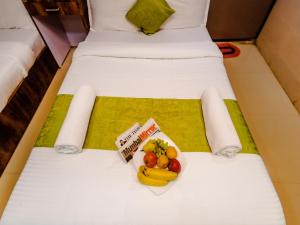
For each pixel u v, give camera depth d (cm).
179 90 138
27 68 169
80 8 187
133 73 150
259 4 220
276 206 87
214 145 101
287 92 195
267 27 229
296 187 139
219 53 165
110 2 181
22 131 170
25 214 85
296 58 182
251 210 85
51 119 120
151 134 108
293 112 182
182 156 101
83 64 158
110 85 142
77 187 92
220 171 96
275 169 148
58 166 99
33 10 179
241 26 242
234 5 221
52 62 216
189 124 117
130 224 83
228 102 130
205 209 85
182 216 84
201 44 169
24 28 187
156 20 180
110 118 121
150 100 131
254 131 170
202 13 193
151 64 158
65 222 83
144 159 95
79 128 105
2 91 143
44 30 198
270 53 222
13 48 161
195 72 150
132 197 88
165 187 90
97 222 83
